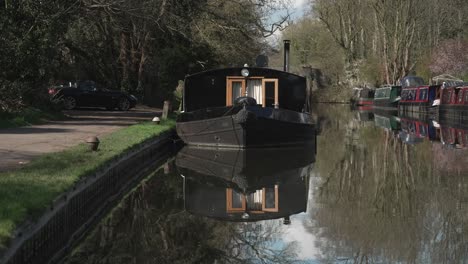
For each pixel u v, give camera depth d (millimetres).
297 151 20688
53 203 7766
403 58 59188
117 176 12609
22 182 8578
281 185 14398
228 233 9797
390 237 9398
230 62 34344
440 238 9273
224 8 31797
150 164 17188
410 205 11859
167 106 25422
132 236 9359
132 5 25031
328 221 10562
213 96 21719
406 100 49000
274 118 19516
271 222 10570
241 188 13797
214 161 18000
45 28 20062
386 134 29594
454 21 59375
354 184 14602
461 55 55719
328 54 72625
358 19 67062
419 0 57781
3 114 18938
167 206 11758
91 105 30516
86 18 26391
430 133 29906
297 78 21797
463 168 17297
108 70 34469
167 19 29328
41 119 20953
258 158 18688
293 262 8195
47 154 11766
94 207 10469
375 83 67250
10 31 19391
